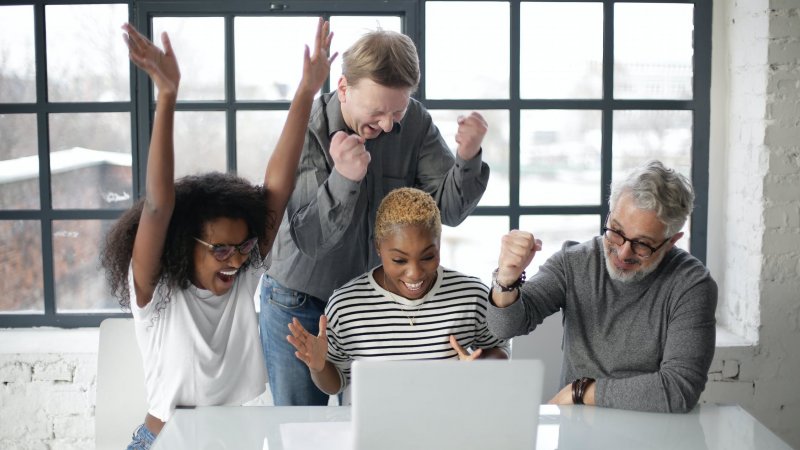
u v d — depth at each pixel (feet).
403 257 6.19
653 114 9.94
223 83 9.64
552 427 5.80
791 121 8.99
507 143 9.90
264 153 9.76
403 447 4.87
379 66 6.27
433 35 9.69
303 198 7.07
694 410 6.16
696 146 9.93
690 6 9.79
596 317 6.68
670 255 6.66
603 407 6.19
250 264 6.39
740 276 9.64
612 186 6.50
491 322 6.37
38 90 9.66
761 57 9.02
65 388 9.36
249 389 6.48
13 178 9.89
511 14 9.63
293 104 6.53
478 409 4.84
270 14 9.52
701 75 9.82
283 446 5.44
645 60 9.84
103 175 9.89
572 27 9.75
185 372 6.16
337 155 6.23
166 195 5.69
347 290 6.61
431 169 7.43
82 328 10.02
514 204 9.93
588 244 6.89
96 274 10.03
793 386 9.36
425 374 4.78
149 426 6.31
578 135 9.91
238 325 6.44
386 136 7.13
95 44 9.68
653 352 6.56
